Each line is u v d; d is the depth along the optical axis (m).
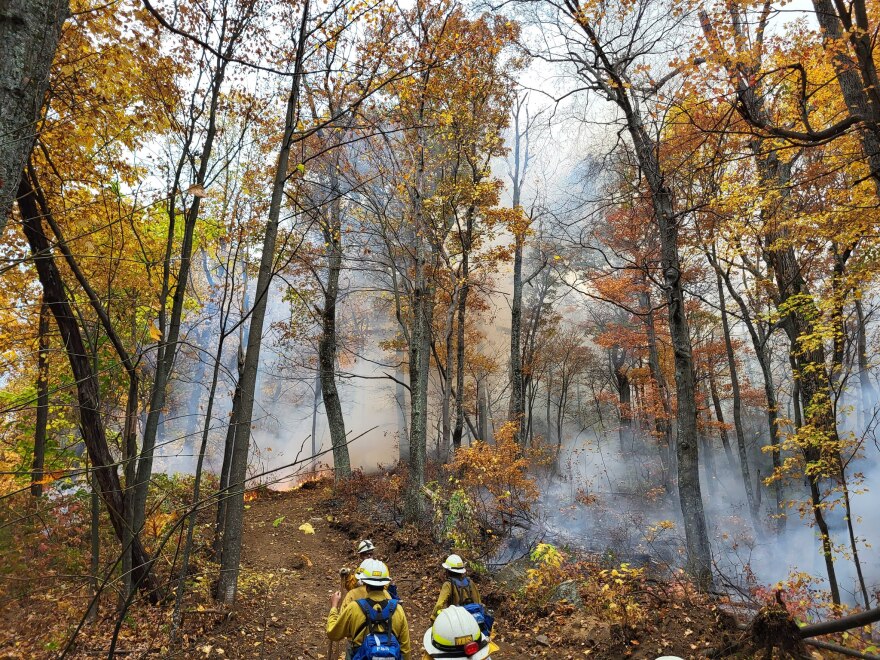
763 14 8.02
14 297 7.86
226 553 8.03
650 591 7.79
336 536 13.33
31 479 8.94
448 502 12.66
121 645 6.32
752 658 5.54
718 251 16.17
